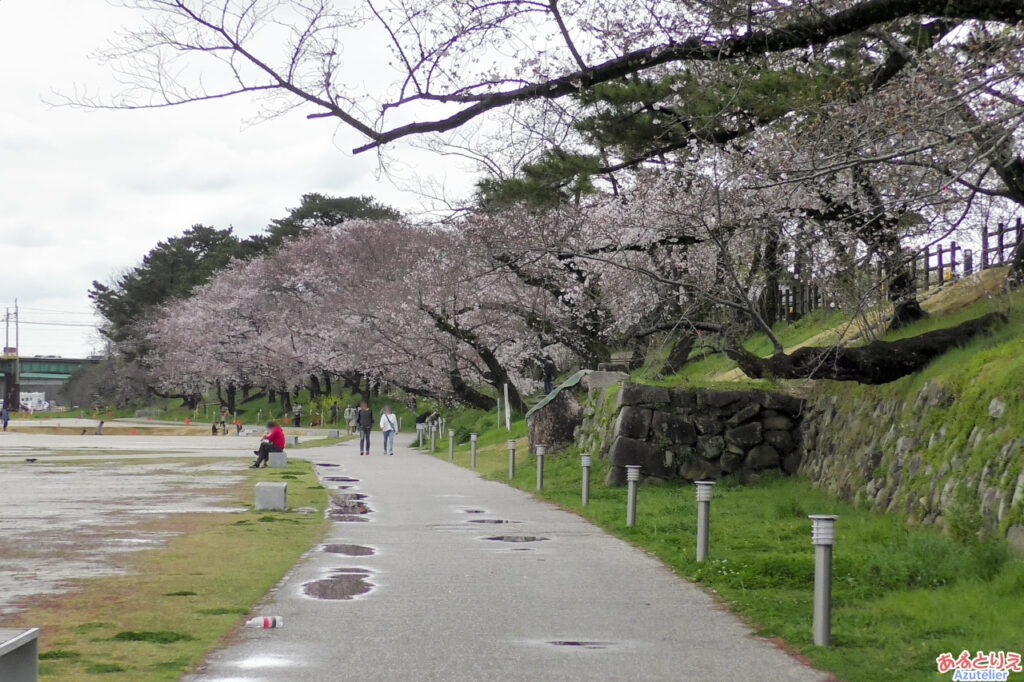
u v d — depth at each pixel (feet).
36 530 47.65
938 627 25.79
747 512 53.72
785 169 45.52
